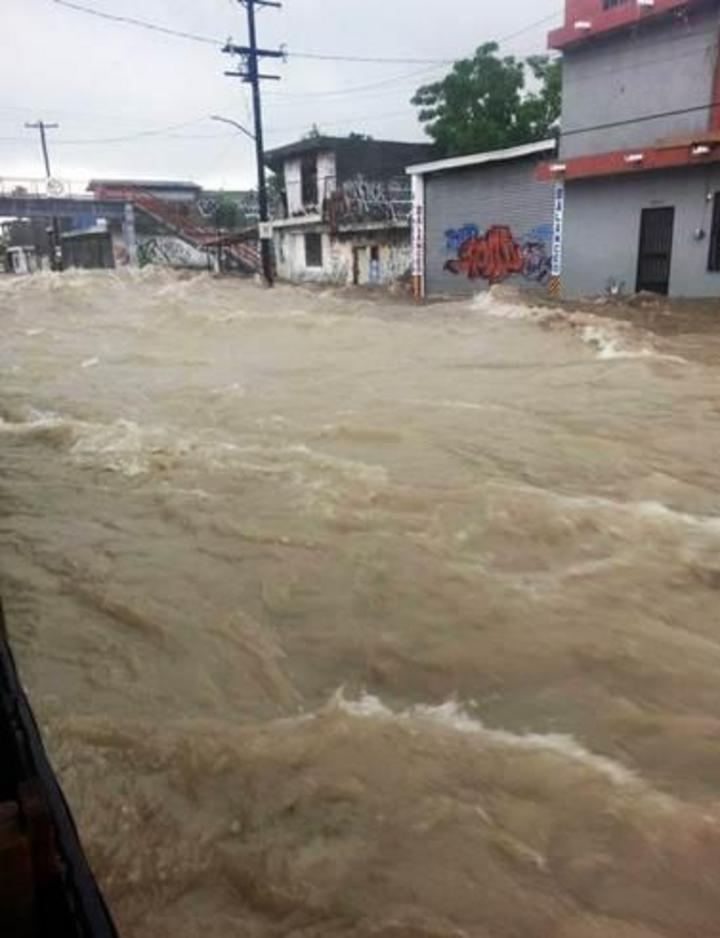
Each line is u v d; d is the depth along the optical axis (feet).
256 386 41.24
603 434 29.73
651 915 9.62
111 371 48.32
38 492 25.77
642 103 62.13
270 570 19.17
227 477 26.11
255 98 99.09
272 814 11.28
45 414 36.73
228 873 10.32
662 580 18.16
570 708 13.64
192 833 10.98
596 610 16.85
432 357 48.21
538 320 57.31
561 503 22.56
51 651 15.94
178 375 45.91
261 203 102.78
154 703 14.07
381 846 10.66
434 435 30.07
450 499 23.12
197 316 71.36
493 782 11.82
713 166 57.82
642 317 54.85
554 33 66.74
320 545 20.42
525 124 102.78
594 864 10.32
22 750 7.91
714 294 59.47
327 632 16.30
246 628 16.52
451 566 18.95
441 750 12.55
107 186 176.55
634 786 11.69
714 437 29.04
